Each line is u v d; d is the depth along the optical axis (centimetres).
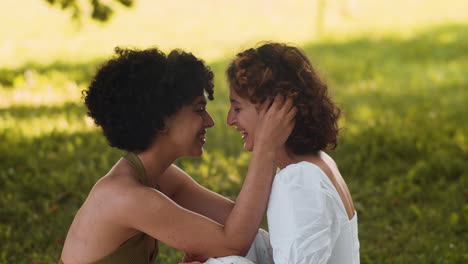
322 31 1299
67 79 830
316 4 1598
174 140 223
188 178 268
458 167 503
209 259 221
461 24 1336
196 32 1296
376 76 876
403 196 455
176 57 221
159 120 217
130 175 222
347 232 213
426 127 611
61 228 398
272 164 217
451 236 392
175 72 216
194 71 221
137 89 213
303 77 214
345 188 229
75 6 532
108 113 217
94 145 552
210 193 267
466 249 373
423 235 395
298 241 201
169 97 215
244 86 213
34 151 535
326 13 1502
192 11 1512
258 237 247
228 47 1133
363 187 475
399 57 1021
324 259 203
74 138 575
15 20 1353
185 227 218
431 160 515
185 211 219
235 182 479
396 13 1509
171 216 216
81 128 603
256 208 217
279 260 205
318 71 224
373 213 427
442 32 1249
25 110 671
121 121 216
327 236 203
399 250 379
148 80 214
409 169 507
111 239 219
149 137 220
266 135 214
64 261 228
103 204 217
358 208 434
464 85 823
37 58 1002
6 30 1260
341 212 209
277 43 221
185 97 218
